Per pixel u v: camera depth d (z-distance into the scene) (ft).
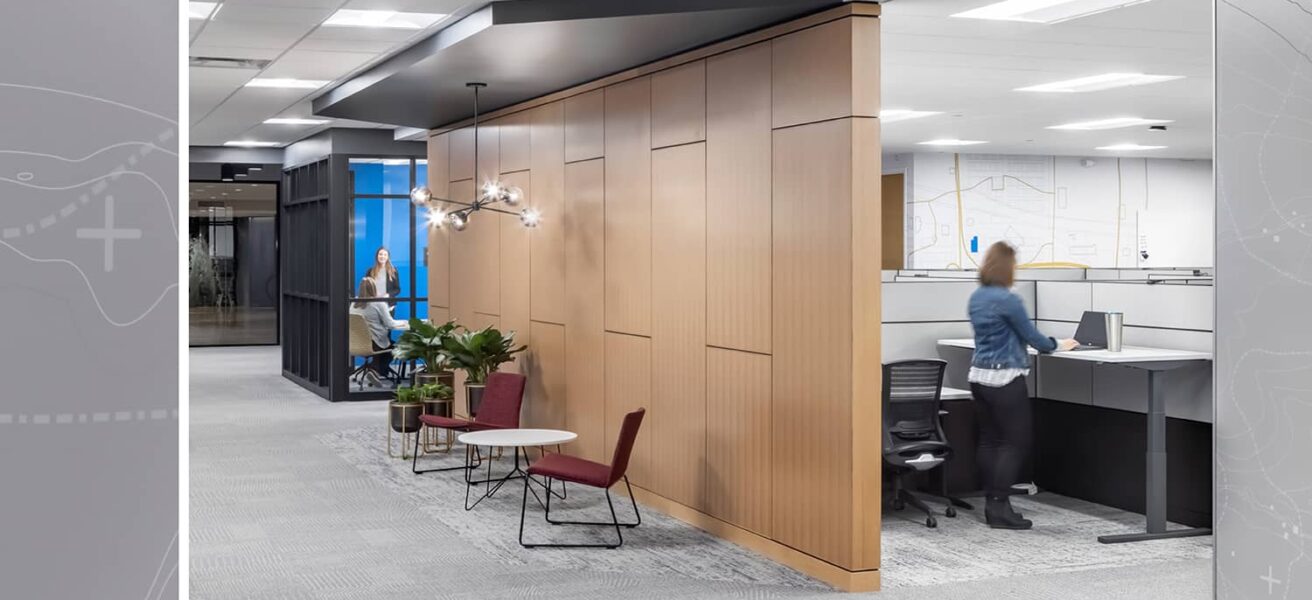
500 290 32.55
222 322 68.18
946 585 18.38
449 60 24.30
